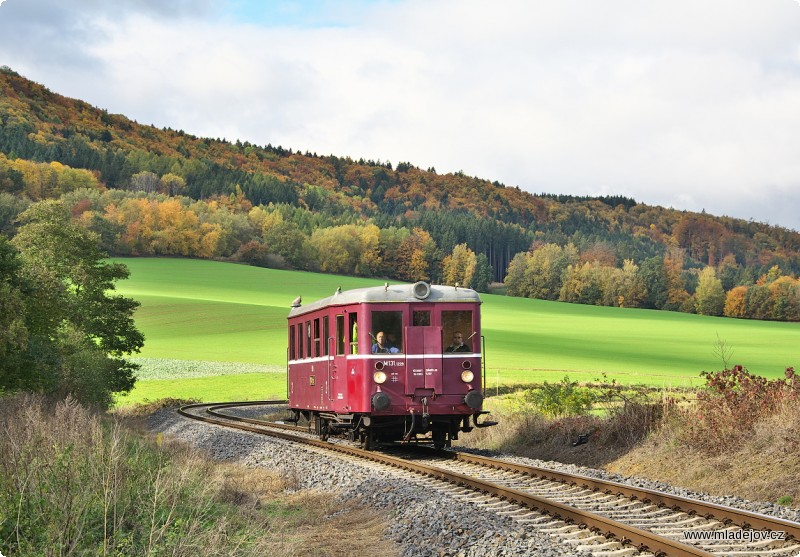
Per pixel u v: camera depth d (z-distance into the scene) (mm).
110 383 48156
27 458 11734
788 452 15742
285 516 14281
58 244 50906
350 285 173375
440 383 20391
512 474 16750
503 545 10602
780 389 17891
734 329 144750
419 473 16969
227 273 179375
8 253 35531
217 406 49188
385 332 20406
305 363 24781
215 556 10211
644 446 19469
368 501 14867
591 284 196375
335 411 21625
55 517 10367
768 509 12766
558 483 15352
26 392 29344
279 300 143125
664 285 192625
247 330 107312
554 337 117250
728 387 18797
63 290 42625
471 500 13727
